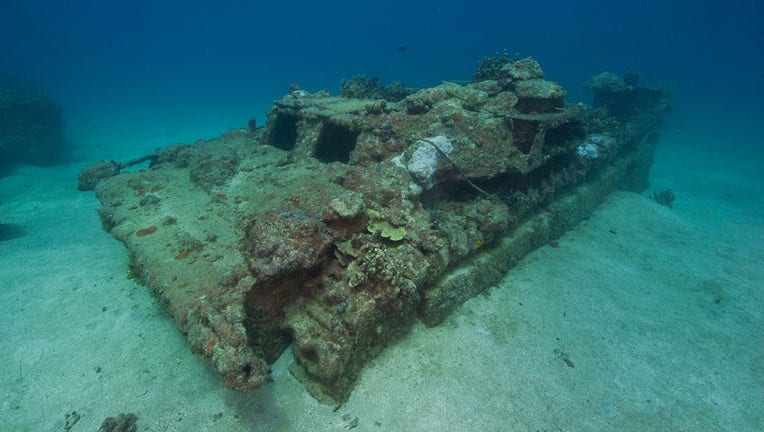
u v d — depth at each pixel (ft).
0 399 16.84
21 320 21.65
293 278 17.34
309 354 17.13
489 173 25.26
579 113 30.66
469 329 21.65
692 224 41.06
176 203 25.59
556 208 33.06
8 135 59.06
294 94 41.34
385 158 26.94
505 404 17.65
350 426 15.99
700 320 25.64
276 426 15.83
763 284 30.48
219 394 16.88
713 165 75.66
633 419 17.83
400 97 46.37
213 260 18.22
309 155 29.81
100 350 19.43
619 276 29.66
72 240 31.58
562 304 25.30
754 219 46.14
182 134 93.76
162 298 17.17
